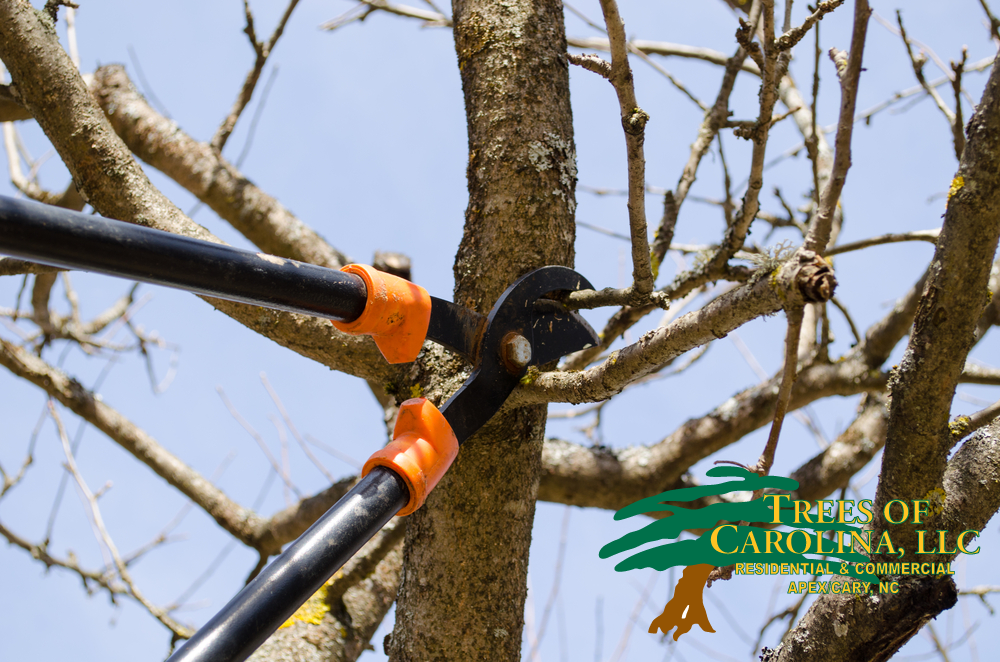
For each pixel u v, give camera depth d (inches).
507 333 65.5
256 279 47.9
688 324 55.7
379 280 55.6
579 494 134.0
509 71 80.5
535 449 74.0
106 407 145.8
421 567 72.5
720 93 100.7
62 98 79.4
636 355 59.5
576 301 68.9
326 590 111.6
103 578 143.6
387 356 58.1
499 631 71.0
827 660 59.3
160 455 144.2
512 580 72.4
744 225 73.7
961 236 52.8
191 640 44.8
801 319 60.7
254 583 47.8
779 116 73.8
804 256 48.8
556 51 83.0
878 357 130.6
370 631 111.6
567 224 78.1
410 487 55.4
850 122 59.8
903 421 56.7
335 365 81.2
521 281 67.4
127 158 80.8
